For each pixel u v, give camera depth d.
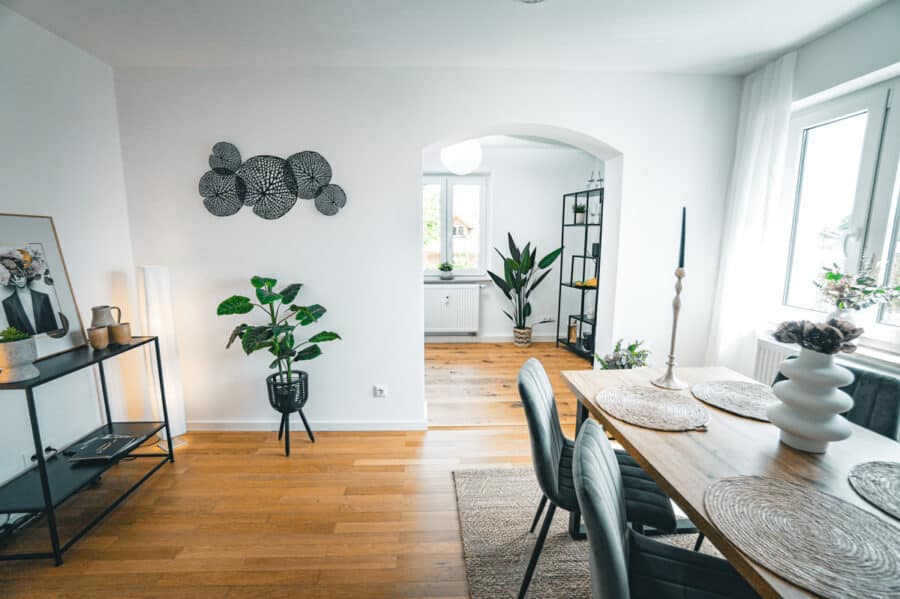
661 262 2.77
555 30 2.02
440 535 1.86
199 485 2.21
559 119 2.58
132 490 2.07
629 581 1.06
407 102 2.53
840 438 1.13
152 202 2.56
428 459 2.48
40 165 2.00
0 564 1.66
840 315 1.50
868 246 2.08
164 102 2.47
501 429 2.88
